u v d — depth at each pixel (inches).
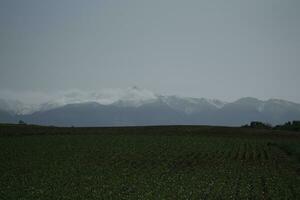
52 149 2851.9
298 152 2738.7
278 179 1788.9
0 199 1386.6
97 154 2672.2
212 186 1611.7
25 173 1952.5
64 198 1403.8
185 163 2393.0
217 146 3284.9
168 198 1385.3
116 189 1560.0
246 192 1493.6
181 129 4901.6
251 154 2849.4
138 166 2233.0
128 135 4067.4
